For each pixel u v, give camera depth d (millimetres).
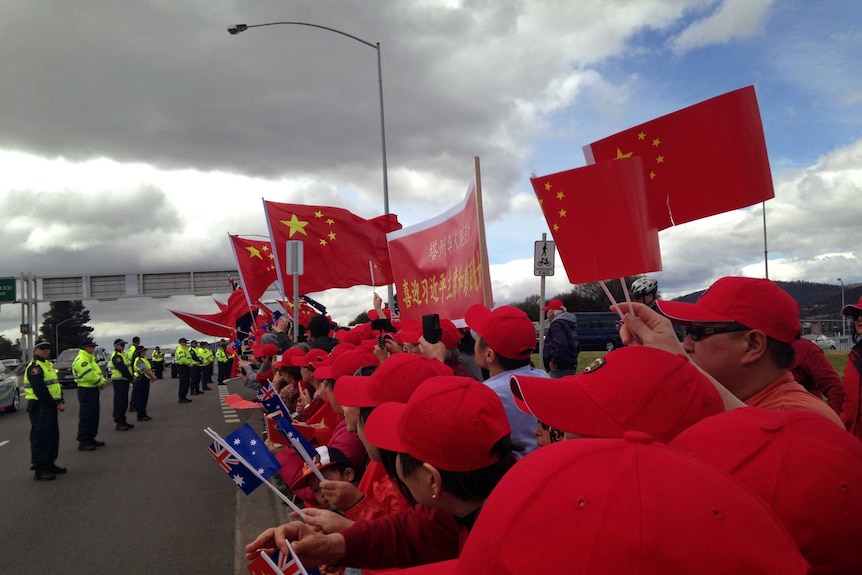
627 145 2631
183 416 16281
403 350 4527
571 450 933
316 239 8109
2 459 11031
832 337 25281
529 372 3217
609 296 2211
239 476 2412
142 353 15797
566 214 2055
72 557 5746
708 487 856
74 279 42219
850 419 4227
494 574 875
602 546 807
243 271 9781
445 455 1897
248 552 2129
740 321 2139
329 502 2787
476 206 4176
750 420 1426
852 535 1287
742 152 2506
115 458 10547
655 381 1660
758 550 815
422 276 5027
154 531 6438
